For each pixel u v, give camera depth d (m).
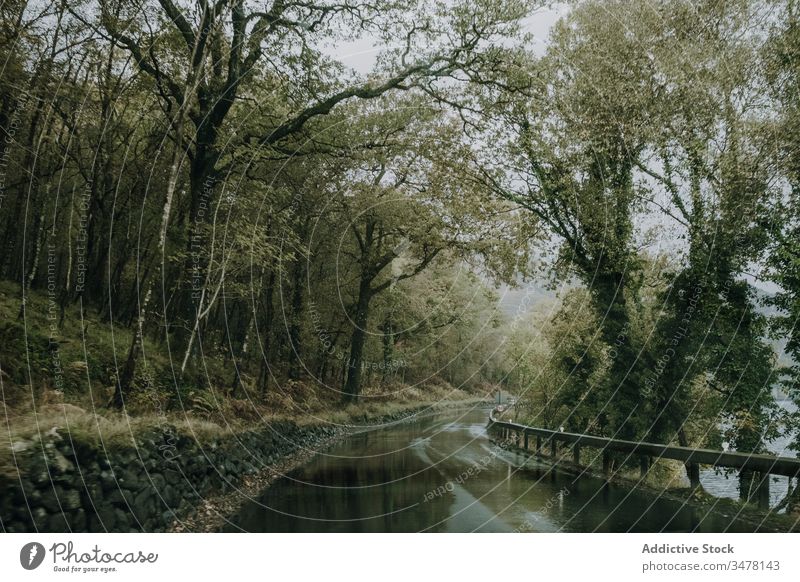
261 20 14.07
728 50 11.37
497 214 18.22
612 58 12.87
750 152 10.55
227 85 13.62
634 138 12.61
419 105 17.98
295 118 15.35
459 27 15.81
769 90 10.85
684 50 11.88
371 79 17.16
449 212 21.11
